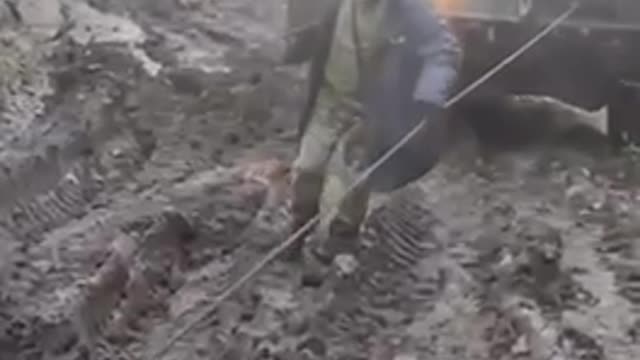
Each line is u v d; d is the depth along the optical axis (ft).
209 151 33.96
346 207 24.35
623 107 35.88
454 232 28.07
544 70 35.78
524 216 29.25
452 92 26.20
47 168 28.96
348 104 24.14
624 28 34.81
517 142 36.04
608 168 33.91
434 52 22.61
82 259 24.64
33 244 25.55
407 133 23.15
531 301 23.59
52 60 39.01
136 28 47.34
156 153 33.50
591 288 24.54
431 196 30.68
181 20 51.80
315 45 24.21
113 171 31.19
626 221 28.91
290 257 25.14
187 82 40.98
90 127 33.01
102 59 40.81
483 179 32.55
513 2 35.27
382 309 23.52
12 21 42.88
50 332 20.98
